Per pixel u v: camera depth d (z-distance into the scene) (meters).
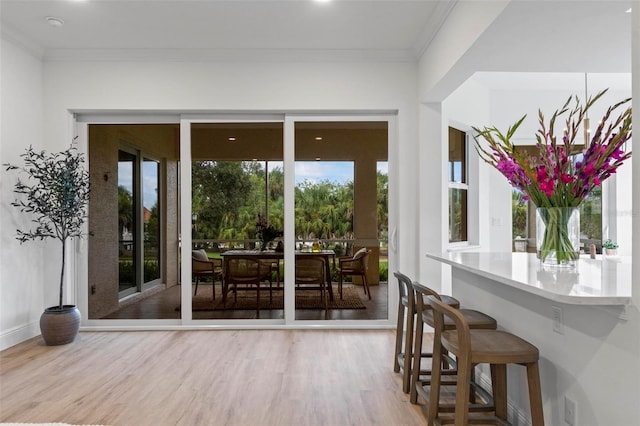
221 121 4.37
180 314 4.39
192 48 4.14
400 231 4.28
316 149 4.37
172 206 4.40
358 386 2.86
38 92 4.13
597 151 2.00
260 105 4.24
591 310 1.68
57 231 3.86
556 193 2.09
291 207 4.36
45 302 4.19
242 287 4.38
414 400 2.59
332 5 3.32
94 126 4.41
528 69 3.22
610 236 5.84
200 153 4.37
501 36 2.62
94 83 4.19
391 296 4.36
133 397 2.70
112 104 4.20
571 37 2.64
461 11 2.97
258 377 3.02
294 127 4.36
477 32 2.67
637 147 1.41
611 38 2.66
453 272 3.26
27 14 3.45
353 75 4.26
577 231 2.12
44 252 4.20
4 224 3.70
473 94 5.17
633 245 1.43
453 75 3.38
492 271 2.03
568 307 1.82
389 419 2.41
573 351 1.79
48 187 3.75
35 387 2.86
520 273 1.95
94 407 2.56
